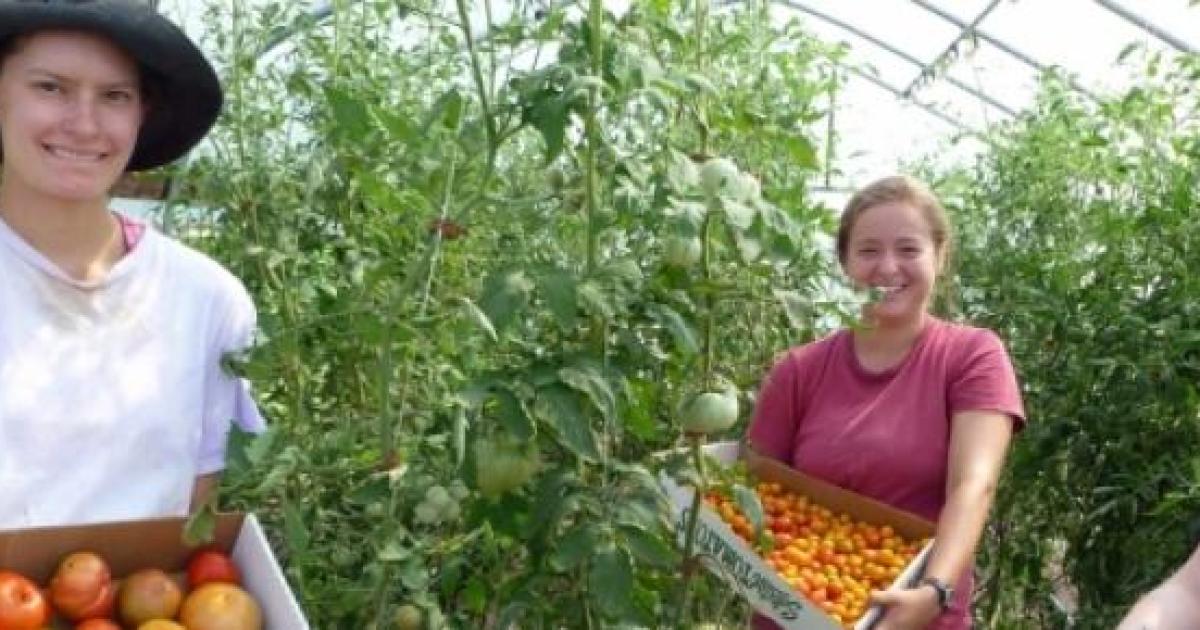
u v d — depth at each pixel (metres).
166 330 1.92
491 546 2.11
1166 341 3.58
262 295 2.85
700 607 2.60
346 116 1.74
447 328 2.07
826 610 2.11
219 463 2.03
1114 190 4.31
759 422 2.74
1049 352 4.11
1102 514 3.71
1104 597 3.84
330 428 2.61
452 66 3.45
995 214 4.67
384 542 1.84
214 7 3.09
